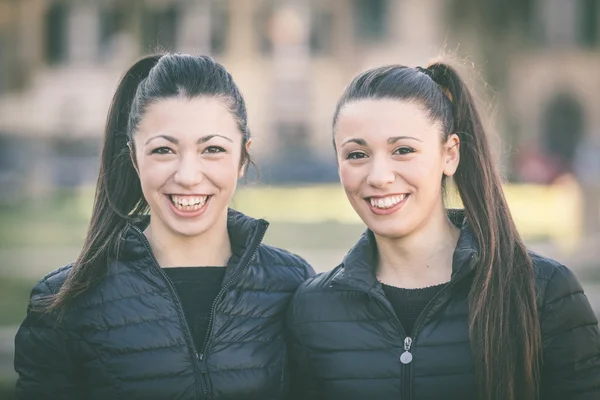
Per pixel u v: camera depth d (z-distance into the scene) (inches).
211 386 130.3
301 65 1658.5
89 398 133.0
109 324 131.6
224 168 133.4
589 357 128.7
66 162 1344.7
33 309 134.3
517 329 128.0
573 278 131.1
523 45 1642.5
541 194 869.2
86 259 135.3
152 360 130.0
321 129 1654.8
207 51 1638.8
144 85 135.5
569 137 1672.0
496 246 132.0
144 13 1643.7
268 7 1654.8
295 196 970.1
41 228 688.4
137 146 134.6
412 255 135.5
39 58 1686.8
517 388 127.7
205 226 134.3
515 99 1646.2
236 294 136.2
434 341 128.3
